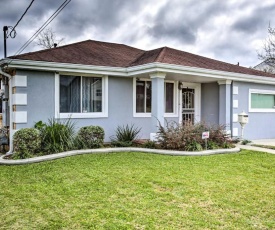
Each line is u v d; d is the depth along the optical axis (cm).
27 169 611
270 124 1321
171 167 624
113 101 1030
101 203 396
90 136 874
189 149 827
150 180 513
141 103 1114
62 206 385
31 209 376
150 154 797
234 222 332
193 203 396
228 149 857
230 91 1162
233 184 490
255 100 1268
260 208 378
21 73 840
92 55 1080
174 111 1210
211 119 1263
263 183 498
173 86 1208
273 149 927
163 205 388
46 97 886
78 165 643
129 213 359
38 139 757
